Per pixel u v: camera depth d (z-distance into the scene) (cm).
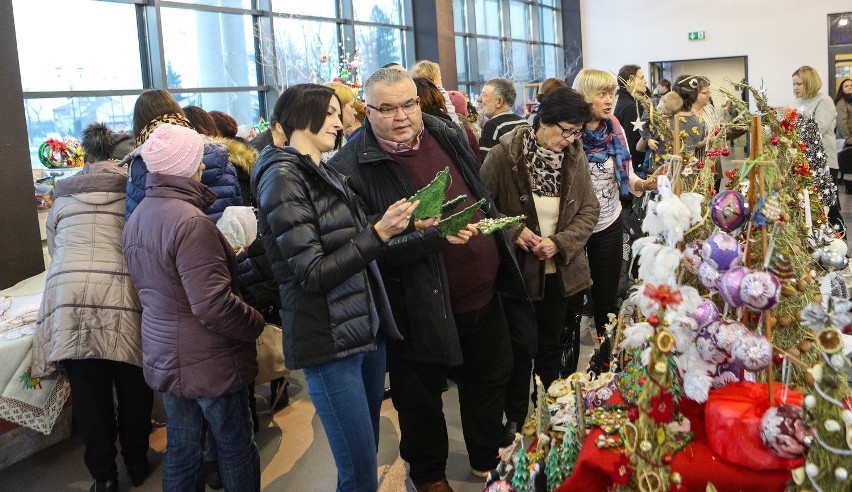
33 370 287
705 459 144
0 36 390
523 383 304
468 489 284
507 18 1364
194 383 235
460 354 243
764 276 146
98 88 573
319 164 219
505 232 265
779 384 155
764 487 139
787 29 1508
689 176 195
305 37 808
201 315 230
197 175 248
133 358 283
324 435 351
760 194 157
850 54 1481
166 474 249
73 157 441
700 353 149
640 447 138
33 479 321
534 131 298
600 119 344
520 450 158
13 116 397
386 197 246
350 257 203
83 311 279
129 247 242
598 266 354
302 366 209
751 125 169
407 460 270
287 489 302
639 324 152
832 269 180
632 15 1612
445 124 261
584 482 152
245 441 250
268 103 757
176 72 650
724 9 1546
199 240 230
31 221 406
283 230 204
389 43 984
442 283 243
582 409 172
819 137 397
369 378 239
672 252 146
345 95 338
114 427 296
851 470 125
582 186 304
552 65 1614
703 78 442
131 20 606
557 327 318
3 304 334
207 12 682
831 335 124
